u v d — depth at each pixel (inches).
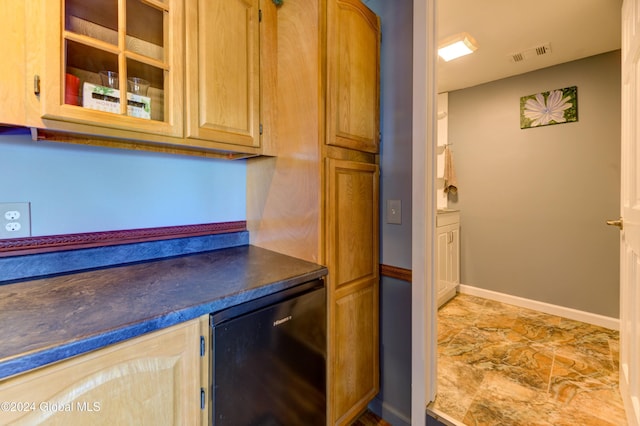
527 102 107.9
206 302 32.4
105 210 46.8
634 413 49.1
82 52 37.2
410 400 56.7
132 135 38.4
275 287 39.4
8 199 38.9
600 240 95.7
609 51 92.4
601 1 68.7
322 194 47.9
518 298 112.0
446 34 82.7
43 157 41.3
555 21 76.6
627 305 54.1
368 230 56.9
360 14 54.0
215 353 32.9
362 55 54.5
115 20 40.6
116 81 39.5
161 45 42.6
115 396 26.6
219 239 59.4
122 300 32.4
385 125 59.4
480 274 121.2
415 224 54.2
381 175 60.3
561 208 102.5
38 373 22.7
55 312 29.1
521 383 67.1
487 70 105.7
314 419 45.4
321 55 47.4
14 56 30.2
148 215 51.3
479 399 61.6
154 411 29.1
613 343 84.4
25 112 30.9
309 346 44.1
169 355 30.0
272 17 53.2
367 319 56.9
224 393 33.7
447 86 120.8
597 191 95.9
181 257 52.8
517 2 69.3
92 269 44.5
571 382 67.2
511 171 112.4
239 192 63.4
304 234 50.5
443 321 99.5
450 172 124.3
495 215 116.8
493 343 85.2
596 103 95.1
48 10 31.8
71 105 33.7
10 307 30.2
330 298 48.7
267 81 52.9
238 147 49.4
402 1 56.4
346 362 52.0
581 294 99.2
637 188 47.2
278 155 54.8
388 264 59.5
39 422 22.9
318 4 47.1
